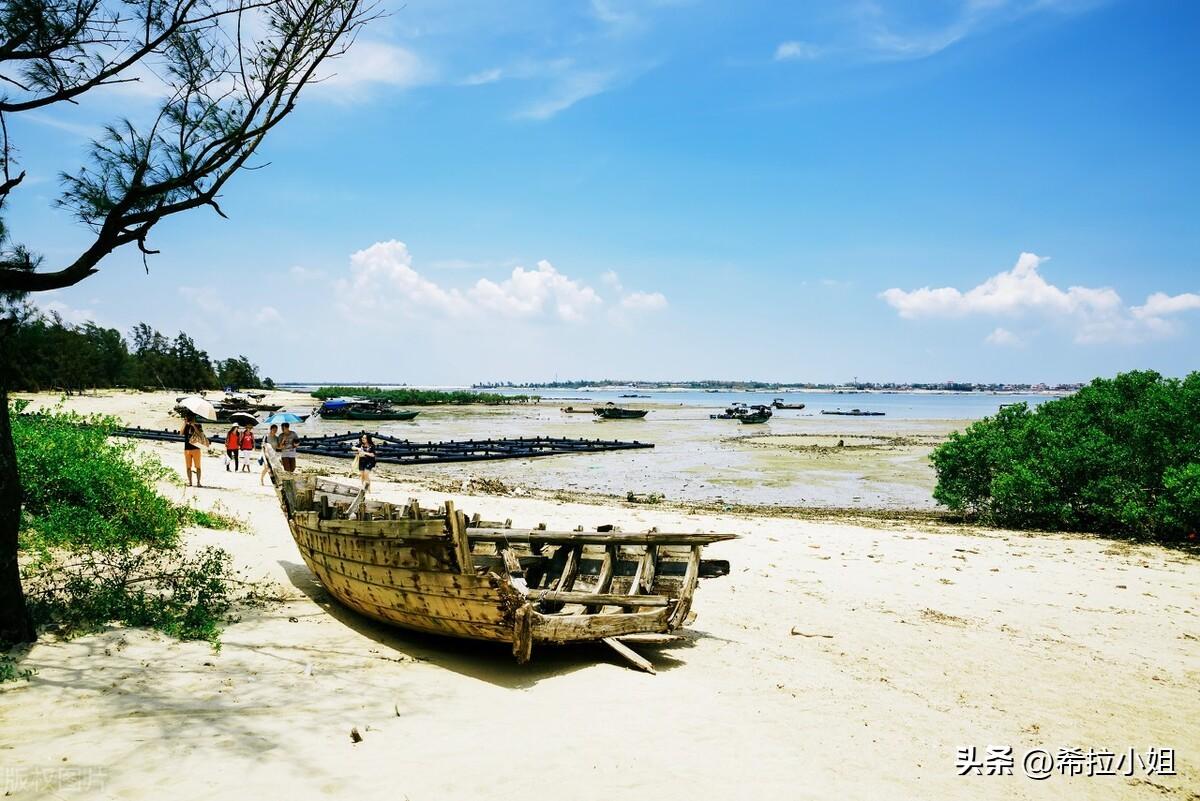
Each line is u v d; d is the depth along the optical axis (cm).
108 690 520
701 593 998
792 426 6334
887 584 1077
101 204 620
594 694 597
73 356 6738
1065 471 1599
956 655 767
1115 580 1131
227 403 5828
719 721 550
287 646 677
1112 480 1525
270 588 893
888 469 3000
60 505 949
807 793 444
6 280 581
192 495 1515
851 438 4797
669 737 512
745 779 455
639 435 5109
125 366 8962
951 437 1834
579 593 689
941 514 1873
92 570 813
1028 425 1731
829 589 1040
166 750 431
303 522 862
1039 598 1019
